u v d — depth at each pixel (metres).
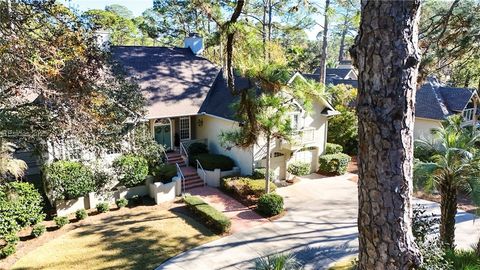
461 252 9.88
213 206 17.20
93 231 14.43
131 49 23.28
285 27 25.23
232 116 19.72
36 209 14.57
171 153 22.52
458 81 28.70
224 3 15.86
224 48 13.05
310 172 22.91
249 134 15.76
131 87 14.91
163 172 18.52
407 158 3.95
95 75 11.73
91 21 11.92
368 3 3.74
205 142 23.12
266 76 13.67
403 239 4.06
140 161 17.78
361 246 4.35
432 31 9.97
